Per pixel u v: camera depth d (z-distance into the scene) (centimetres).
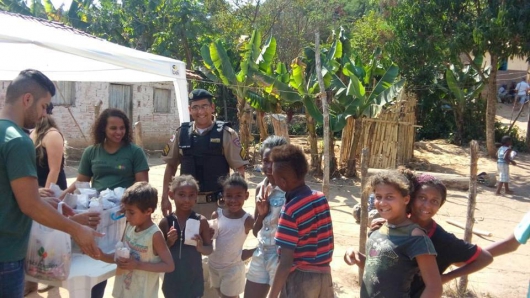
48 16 1792
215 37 2070
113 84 1528
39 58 687
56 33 609
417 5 1505
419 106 1923
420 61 1631
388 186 254
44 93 278
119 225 357
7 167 254
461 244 268
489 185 1223
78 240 277
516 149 1750
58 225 269
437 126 1928
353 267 606
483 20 1409
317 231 289
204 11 2025
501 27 1361
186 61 1980
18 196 256
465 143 1809
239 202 383
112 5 1908
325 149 620
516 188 1199
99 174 416
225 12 2356
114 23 1906
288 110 2058
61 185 465
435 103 1925
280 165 287
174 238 359
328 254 295
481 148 1703
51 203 309
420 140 1922
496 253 267
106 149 417
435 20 1502
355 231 780
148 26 1905
